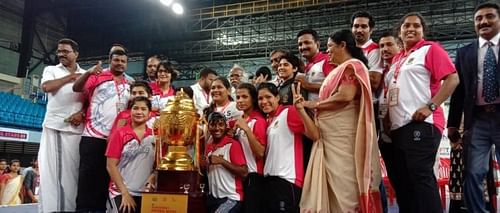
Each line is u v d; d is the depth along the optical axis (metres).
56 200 3.73
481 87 3.00
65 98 3.81
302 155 3.18
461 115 3.27
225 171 3.30
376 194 2.66
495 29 2.97
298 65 3.69
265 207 3.22
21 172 10.41
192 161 3.23
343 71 2.79
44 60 18.56
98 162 3.66
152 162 3.50
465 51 3.15
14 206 7.63
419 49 2.93
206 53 19.19
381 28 15.95
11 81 16.39
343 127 2.79
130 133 3.45
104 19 20.67
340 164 2.75
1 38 16.70
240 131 3.43
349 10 16.45
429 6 15.24
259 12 17.56
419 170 2.73
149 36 20.31
